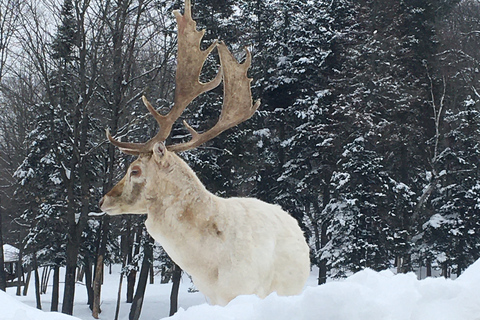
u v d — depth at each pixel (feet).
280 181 95.50
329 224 91.71
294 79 100.32
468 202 88.58
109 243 88.69
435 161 90.22
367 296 8.55
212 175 74.08
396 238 81.25
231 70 18.03
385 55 100.42
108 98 77.51
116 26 68.28
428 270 96.43
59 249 81.51
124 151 16.30
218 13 81.66
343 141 93.50
